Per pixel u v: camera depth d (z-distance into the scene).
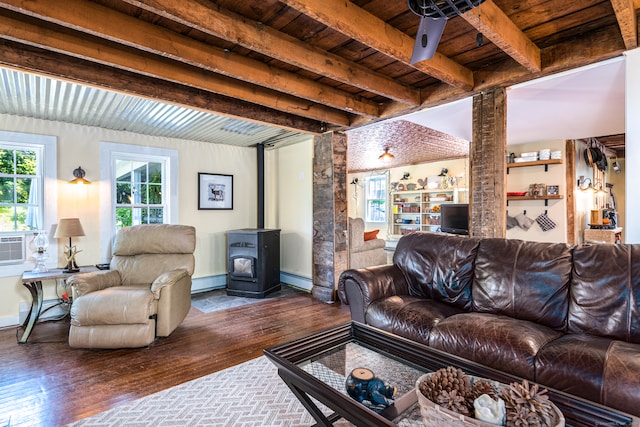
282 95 3.37
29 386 2.25
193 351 2.83
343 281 2.79
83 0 1.83
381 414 1.25
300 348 1.72
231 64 2.51
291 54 2.31
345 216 4.49
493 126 2.83
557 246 2.24
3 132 3.53
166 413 1.95
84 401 2.07
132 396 2.13
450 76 2.64
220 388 2.23
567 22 2.15
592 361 1.51
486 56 2.62
